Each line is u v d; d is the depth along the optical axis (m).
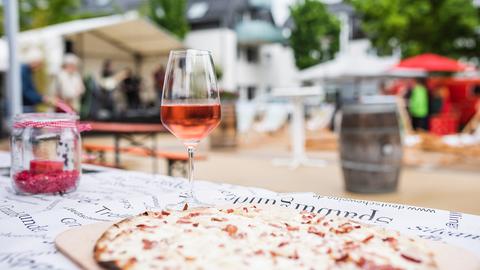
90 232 0.73
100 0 25.55
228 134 10.00
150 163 6.81
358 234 0.70
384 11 14.53
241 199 0.98
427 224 0.79
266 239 0.67
